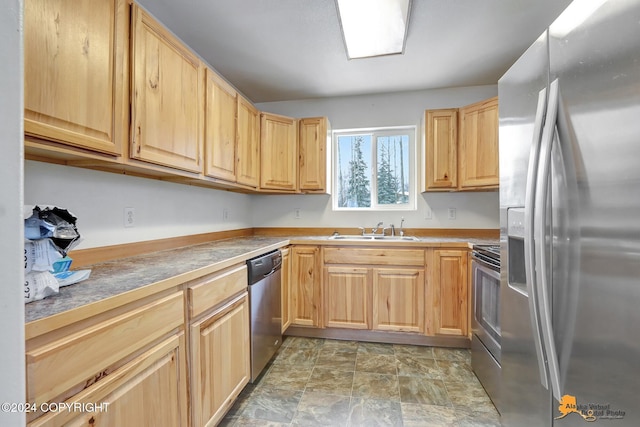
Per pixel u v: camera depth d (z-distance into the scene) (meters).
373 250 2.44
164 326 1.04
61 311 0.70
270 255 2.04
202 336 1.25
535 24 1.86
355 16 1.78
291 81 2.68
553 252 0.92
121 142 1.15
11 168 0.40
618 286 0.71
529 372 1.12
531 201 0.97
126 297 0.87
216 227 2.52
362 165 3.16
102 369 0.79
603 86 0.74
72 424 0.71
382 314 2.42
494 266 1.62
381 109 3.00
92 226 1.39
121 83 1.15
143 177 1.70
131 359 0.90
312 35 1.98
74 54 0.96
